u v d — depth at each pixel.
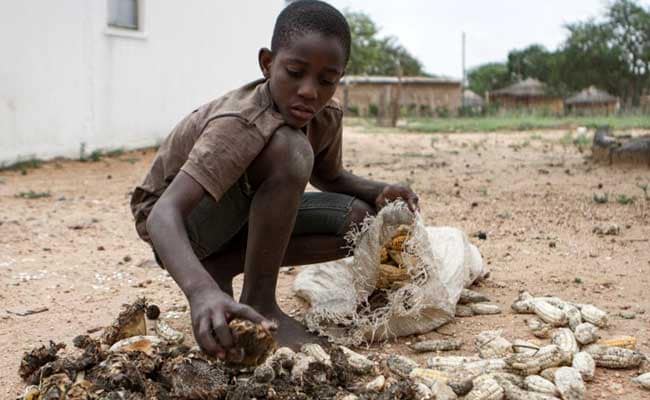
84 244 2.86
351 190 1.76
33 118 5.39
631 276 2.26
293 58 1.36
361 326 1.62
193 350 1.34
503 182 4.41
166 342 1.54
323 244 1.67
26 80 5.31
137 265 2.49
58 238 2.96
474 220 3.23
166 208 1.28
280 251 1.49
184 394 1.20
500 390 1.32
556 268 2.36
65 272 2.40
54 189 4.35
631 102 16.33
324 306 1.67
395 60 33.19
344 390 1.32
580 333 1.58
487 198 3.82
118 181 4.73
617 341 1.58
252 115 1.40
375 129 11.47
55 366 1.35
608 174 4.61
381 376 1.35
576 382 1.35
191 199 1.32
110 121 6.02
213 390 1.20
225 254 1.70
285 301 1.97
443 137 8.88
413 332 1.70
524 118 13.73
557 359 1.43
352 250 1.66
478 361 1.46
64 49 5.56
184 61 6.67
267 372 1.27
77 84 5.69
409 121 14.23
